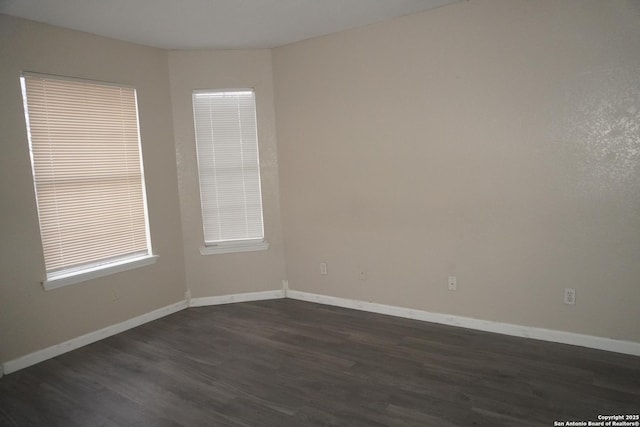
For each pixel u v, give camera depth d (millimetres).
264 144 4207
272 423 2219
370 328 3486
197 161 4129
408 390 2490
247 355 3068
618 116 2658
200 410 2375
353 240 3900
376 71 3564
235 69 4086
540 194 2973
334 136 3867
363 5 3090
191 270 4223
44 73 3094
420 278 3578
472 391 2445
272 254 4352
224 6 2969
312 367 2836
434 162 3379
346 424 2184
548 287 3020
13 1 2672
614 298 2795
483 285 3283
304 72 3947
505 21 2963
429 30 3271
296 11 3146
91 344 3371
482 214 3219
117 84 3564
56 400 2535
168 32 3455
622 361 2701
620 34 2600
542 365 2703
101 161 3494
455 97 3227
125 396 2555
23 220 2996
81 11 2904
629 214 2689
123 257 3705
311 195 4086
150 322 3838
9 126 2904
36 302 3072
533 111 2934
